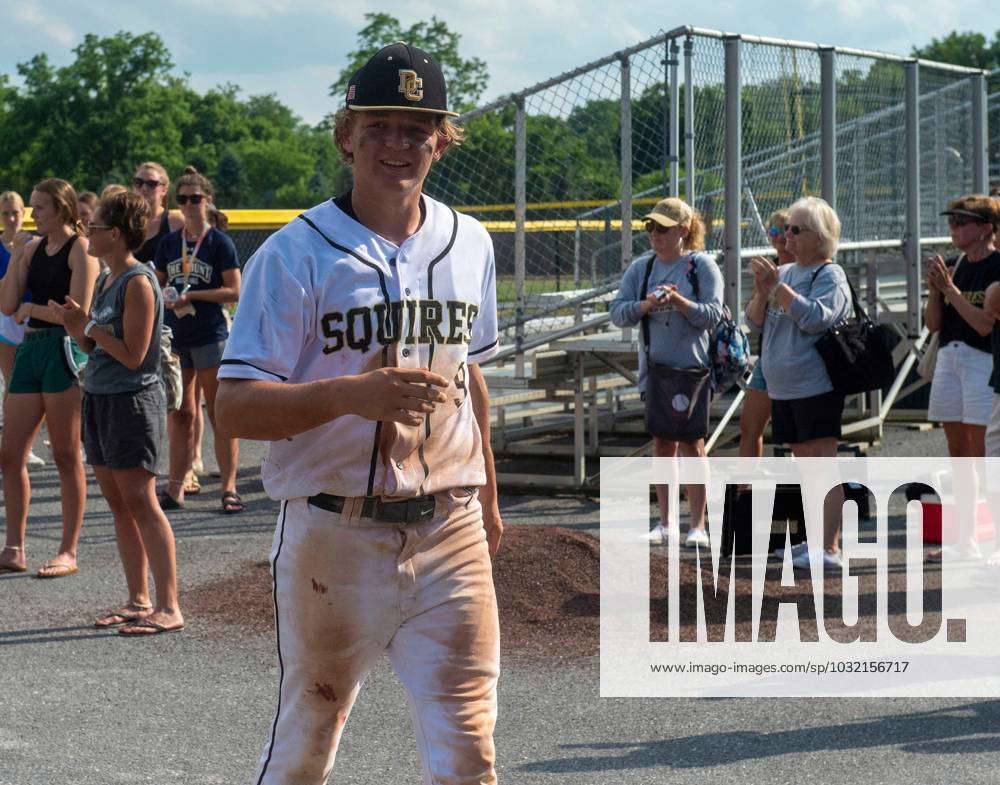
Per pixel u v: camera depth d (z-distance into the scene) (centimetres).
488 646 303
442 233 303
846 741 461
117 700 516
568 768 438
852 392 692
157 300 590
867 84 1126
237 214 2306
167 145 9169
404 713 497
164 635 603
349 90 293
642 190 950
